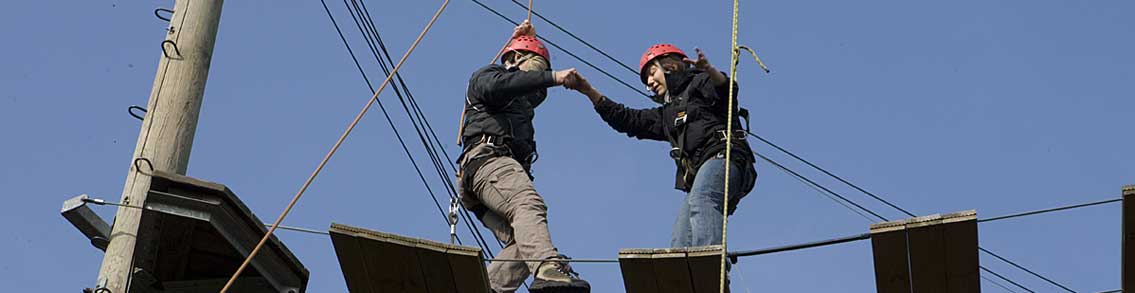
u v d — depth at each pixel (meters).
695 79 9.17
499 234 9.18
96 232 8.52
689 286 7.89
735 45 8.58
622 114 9.38
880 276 7.97
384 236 7.93
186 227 8.46
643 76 9.55
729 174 8.81
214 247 8.63
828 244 7.87
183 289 8.78
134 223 8.59
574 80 9.22
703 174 8.81
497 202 8.86
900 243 7.76
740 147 8.97
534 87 9.08
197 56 9.39
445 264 7.98
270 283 8.56
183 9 9.57
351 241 7.97
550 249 8.52
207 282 8.77
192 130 9.15
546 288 8.30
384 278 8.16
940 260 7.83
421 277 8.10
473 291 8.10
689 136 9.05
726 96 9.04
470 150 9.07
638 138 9.48
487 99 9.12
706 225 8.58
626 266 7.86
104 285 8.34
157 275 8.77
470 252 7.89
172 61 9.33
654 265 7.82
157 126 9.04
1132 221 7.61
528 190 8.84
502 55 9.64
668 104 9.31
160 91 9.20
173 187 8.34
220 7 9.68
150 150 8.93
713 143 8.97
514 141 9.12
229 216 8.35
